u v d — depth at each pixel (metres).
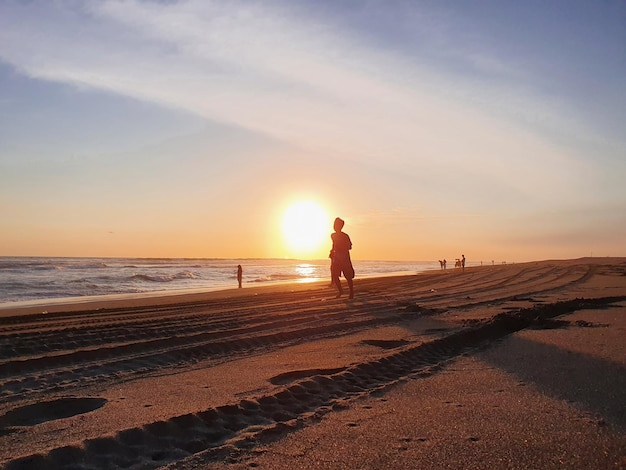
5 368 6.19
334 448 3.36
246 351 7.39
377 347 7.53
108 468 3.13
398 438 3.53
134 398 4.81
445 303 14.67
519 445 3.34
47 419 4.46
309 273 63.25
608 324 9.52
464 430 3.67
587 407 4.19
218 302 16.84
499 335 8.90
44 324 11.00
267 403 4.47
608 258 104.44
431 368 5.84
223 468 3.07
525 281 28.33
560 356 6.39
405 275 44.56
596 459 3.07
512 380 5.22
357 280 34.09
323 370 5.92
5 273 43.91
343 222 17.06
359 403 4.45
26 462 3.10
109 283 35.56
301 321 10.54
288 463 3.12
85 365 6.48
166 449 3.47
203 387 5.20
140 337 8.53
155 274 48.84
